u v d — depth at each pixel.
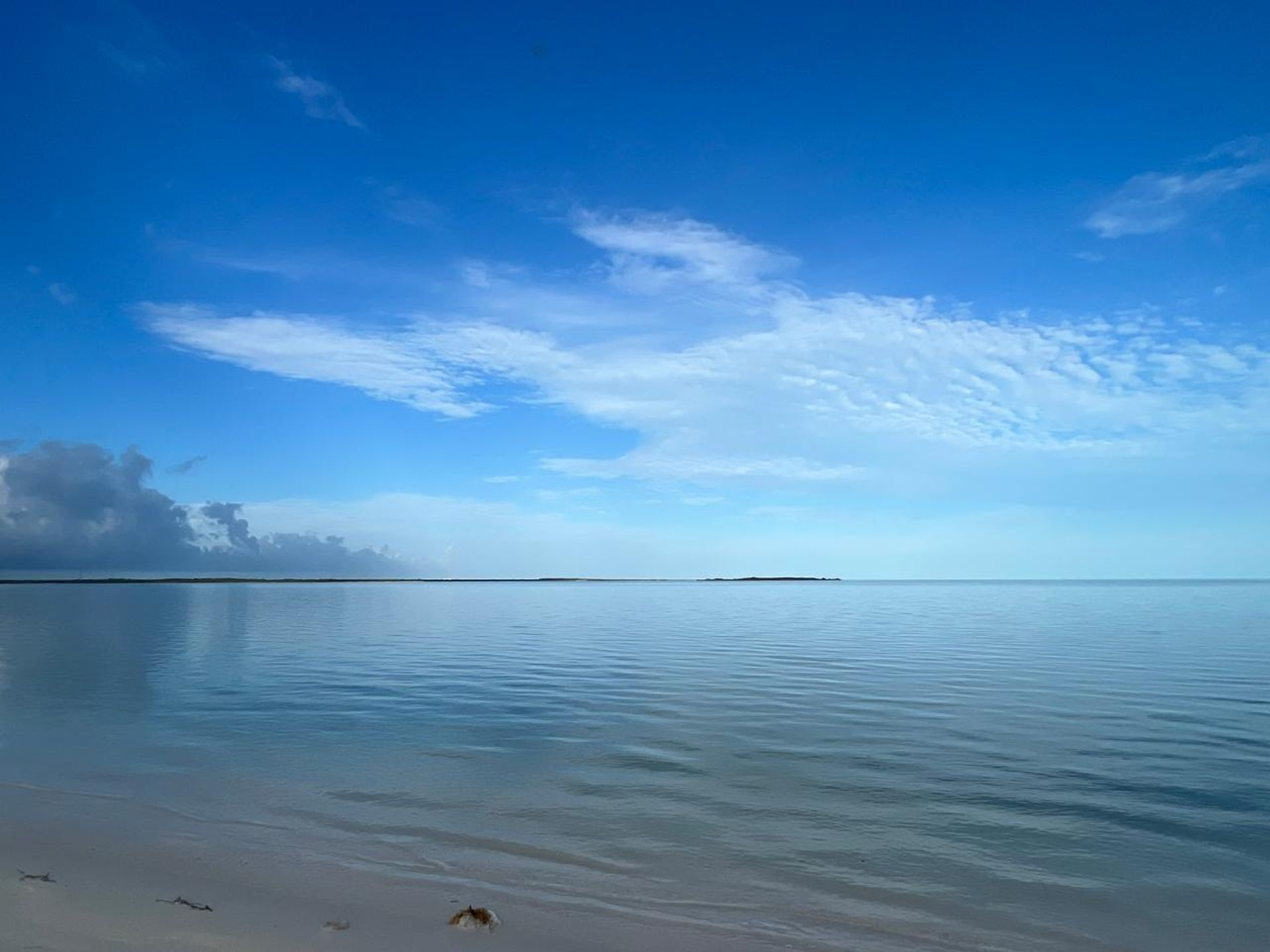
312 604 87.19
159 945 6.78
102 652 32.12
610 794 11.77
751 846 9.70
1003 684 22.67
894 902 8.18
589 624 51.31
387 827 10.30
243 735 15.69
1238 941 7.44
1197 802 11.45
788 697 20.36
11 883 8.21
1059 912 8.00
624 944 7.15
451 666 27.36
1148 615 60.03
